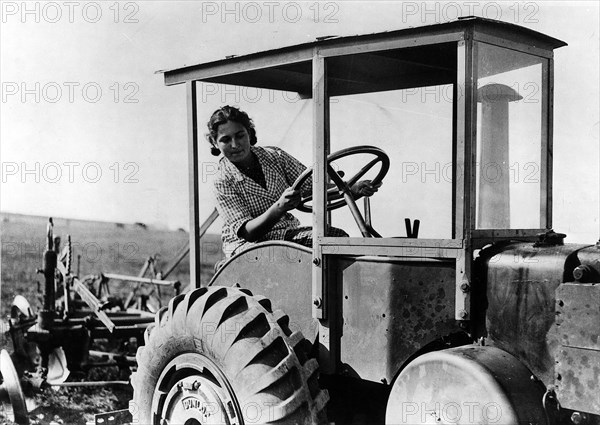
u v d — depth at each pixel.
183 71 3.80
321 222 3.14
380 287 3.01
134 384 3.64
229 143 4.19
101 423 3.98
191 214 3.83
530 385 2.62
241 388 3.01
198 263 3.83
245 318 3.09
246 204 4.18
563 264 2.65
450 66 3.76
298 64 3.77
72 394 6.58
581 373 2.52
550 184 3.44
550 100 3.40
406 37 2.95
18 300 7.27
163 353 3.46
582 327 2.52
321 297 3.13
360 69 3.82
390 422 2.80
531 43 3.22
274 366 2.98
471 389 2.59
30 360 6.88
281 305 3.49
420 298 2.92
